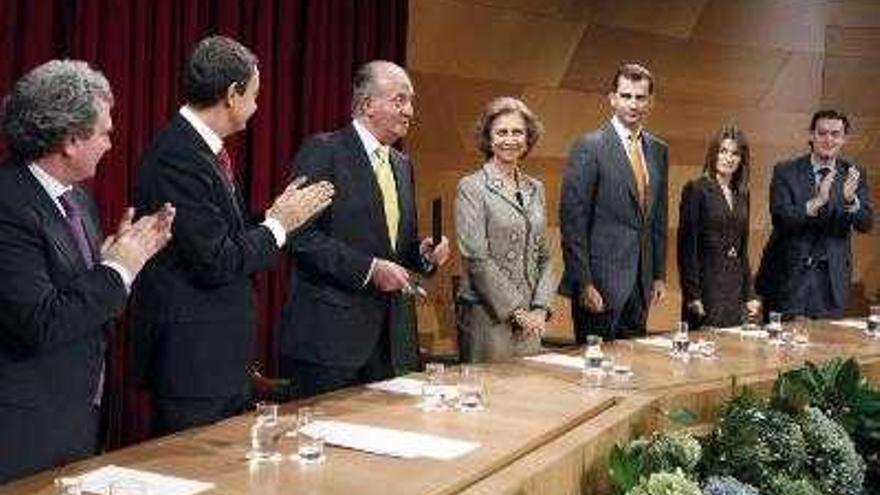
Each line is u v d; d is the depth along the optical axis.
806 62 6.98
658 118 6.62
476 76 5.93
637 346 3.59
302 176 2.99
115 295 2.11
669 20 6.51
